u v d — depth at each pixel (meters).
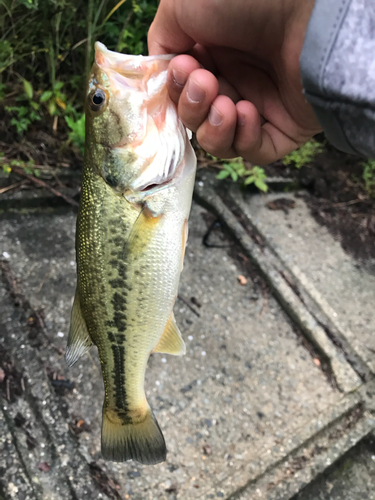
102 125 0.22
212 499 0.32
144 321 0.24
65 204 0.50
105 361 0.25
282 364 0.43
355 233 0.61
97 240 0.23
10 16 0.48
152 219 0.23
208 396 0.39
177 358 0.40
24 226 0.46
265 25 0.20
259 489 0.34
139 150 0.22
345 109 0.16
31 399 0.34
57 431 0.33
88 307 0.24
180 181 0.23
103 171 0.23
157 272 0.23
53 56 0.50
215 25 0.21
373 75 0.15
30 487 0.30
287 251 0.54
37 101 0.53
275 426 0.38
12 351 0.36
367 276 0.55
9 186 0.47
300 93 0.23
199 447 0.35
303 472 0.35
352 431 0.39
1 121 0.50
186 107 0.21
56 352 0.37
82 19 0.53
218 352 0.42
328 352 0.44
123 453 0.25
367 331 0.48
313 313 0.47
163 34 0.23
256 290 0.49
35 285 0.42
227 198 0.59
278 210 0.60
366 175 0.67
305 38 0.16
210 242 0.53
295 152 0.66
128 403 0.26
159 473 0.33
